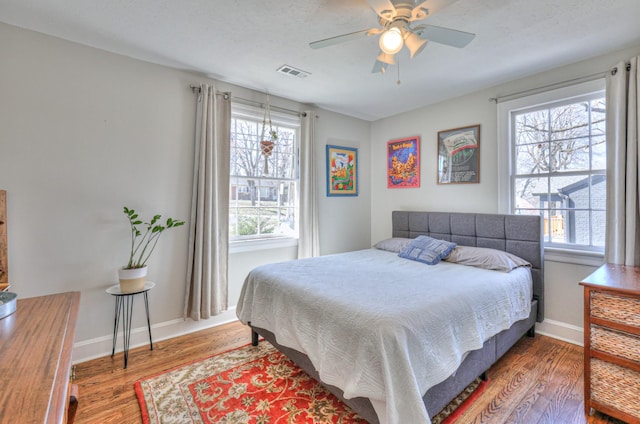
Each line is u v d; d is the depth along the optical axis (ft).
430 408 4.81
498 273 7.84
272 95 10.95
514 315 7.16
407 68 8.78
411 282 6.89
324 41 5.65
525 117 9.55
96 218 7.68
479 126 10.47
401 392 4.33
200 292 8.93
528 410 5.69
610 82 7.50
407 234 12.23
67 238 7.30
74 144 7.35
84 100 7.47
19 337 3.27
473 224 10.11
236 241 10.35
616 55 7.66
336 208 13.12
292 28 6.77
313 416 5.55
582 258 8.21
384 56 6.04
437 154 11.76
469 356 5.74
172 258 8.89
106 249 7.82
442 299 5.72
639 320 5.13
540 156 9.23
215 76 9.36
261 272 7.97
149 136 8.43
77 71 7.38
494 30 6.78
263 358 7.68
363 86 10.15
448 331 5.27
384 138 13.87
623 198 7.21
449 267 8.59
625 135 7.22
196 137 9.09
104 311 7.82
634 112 7.04
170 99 8.77
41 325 3.60
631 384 5.20
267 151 10.30
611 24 6.53
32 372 2.59
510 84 9.70
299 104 11.73
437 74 9.19
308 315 5.91
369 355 4.60
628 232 7.08
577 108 8.52
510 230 9.16
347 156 13.47
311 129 11.74
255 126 10.86
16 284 6.72
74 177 7.37
